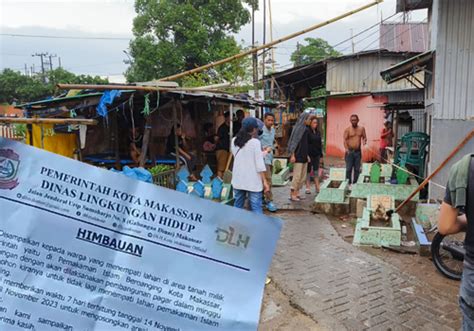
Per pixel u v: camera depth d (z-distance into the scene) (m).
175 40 33.44
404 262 5.40
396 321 3.89
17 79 49.97
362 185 8.05
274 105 13.45
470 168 2.20
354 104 18.69
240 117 11.88
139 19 32.78
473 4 7.56
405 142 9.61
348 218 7.68
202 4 33.47
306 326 3.83
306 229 6.95
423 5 10.75
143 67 32.59
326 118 21.17
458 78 7.71
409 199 6.96
